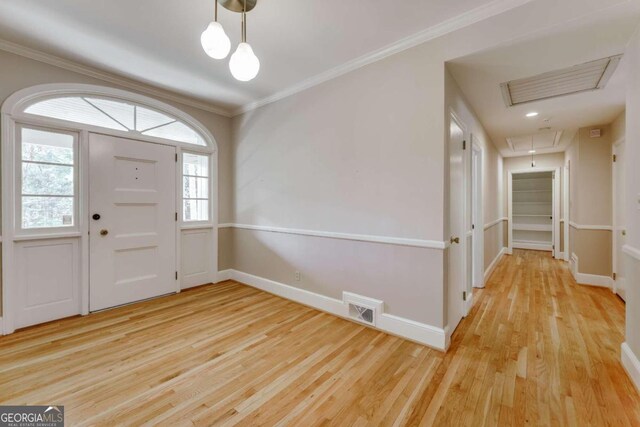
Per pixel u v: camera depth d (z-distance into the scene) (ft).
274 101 11.05
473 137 10.37
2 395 5.25
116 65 8.72
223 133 12.92
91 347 7.02
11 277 7.75
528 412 4.86
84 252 8.96
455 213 8.04
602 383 5.61
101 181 9.34
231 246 13.33
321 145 9.42
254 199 12.03
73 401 5.12
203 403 5.10
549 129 12.92
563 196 18.25
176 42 7.52
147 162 10.48
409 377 5.85
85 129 8.96
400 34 7.11
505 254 20.22
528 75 7.56
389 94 7.72
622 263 10.66
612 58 6.66
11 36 7.26
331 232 9.15
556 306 9.93
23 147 7.97
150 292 10.58
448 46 6.70
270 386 5.58
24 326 8.01
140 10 6.26
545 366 6.22
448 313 7.34
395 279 7.71
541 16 5.61
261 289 11.71
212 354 6.74
